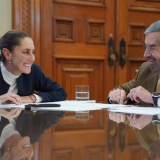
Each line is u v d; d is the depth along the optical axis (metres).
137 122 0.89
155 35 1.57
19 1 2.79
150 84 1.86
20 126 0.78
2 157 0.45
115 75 3.27
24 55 1.82
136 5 3.33
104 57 3.23
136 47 3.36
